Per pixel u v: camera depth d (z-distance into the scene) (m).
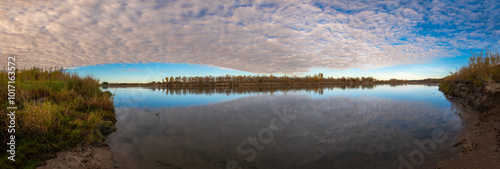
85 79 9.97
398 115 7.20
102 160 3.74
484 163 3.14
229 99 14.15
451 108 7.95
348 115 7.46
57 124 4.28
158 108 9.49
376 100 12.02
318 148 4.26
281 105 10.50
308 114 7.78
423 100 11.12
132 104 10.78
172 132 5.47
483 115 5.64
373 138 4.80
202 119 7.04
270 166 3.44
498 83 6.73
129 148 4.34
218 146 4.41
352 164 3.49
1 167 2.84
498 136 3.93
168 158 3.85
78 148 3.92
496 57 8.10
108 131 5.29
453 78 13.76
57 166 3.22
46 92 6.61
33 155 3.32
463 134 4.60
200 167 3.46
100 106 6.82
